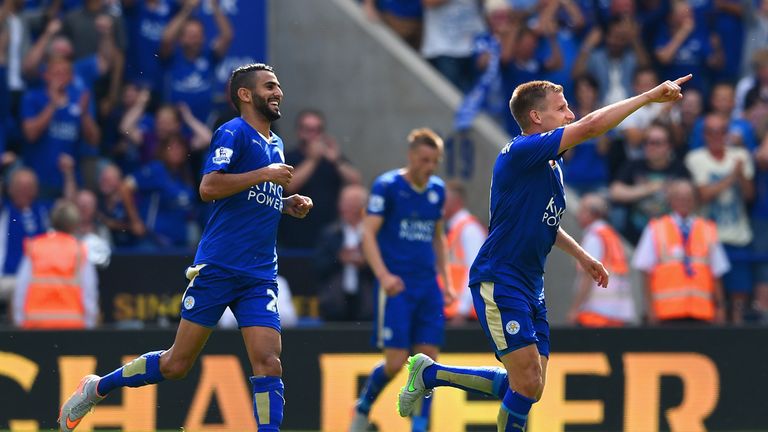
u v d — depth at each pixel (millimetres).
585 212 41156
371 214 31625
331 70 49875
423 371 24266
